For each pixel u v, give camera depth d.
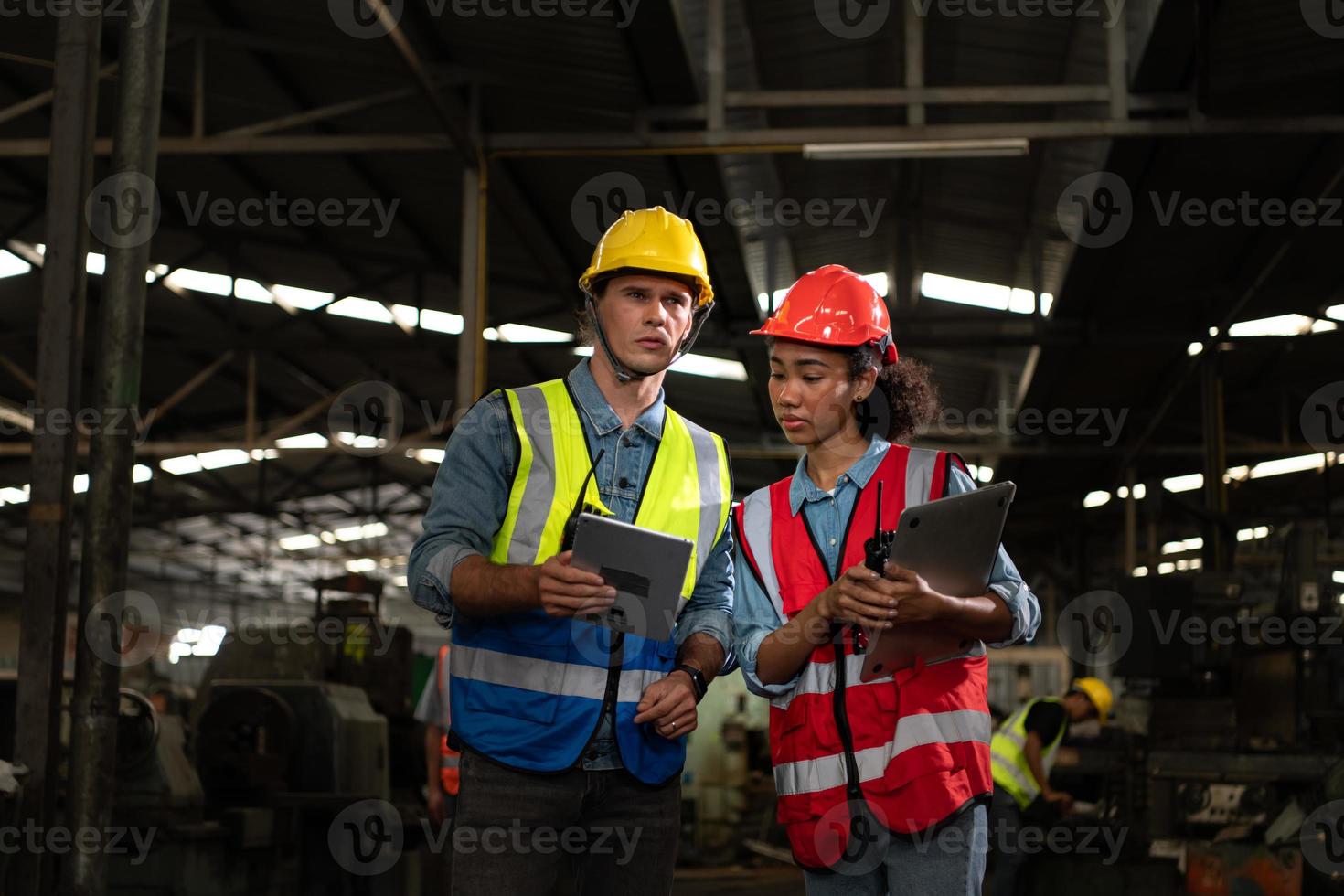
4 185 12.19
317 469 21.81
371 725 6.79
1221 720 8.38
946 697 2.43
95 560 4.66
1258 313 12.18
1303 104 8.10
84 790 4.55
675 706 2.32
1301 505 20.69
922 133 7.87
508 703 2.29
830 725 2.45
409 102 8.90
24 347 15.70
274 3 8.02
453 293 13.76
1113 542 23.73
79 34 4.96
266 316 15.38
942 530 2.24
